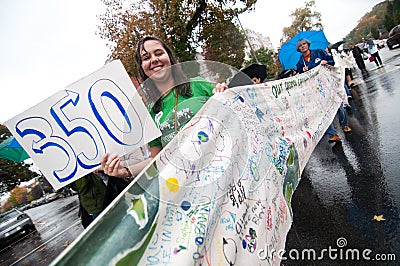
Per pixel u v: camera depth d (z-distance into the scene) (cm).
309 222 250
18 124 143
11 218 977
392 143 344
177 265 81
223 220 110
